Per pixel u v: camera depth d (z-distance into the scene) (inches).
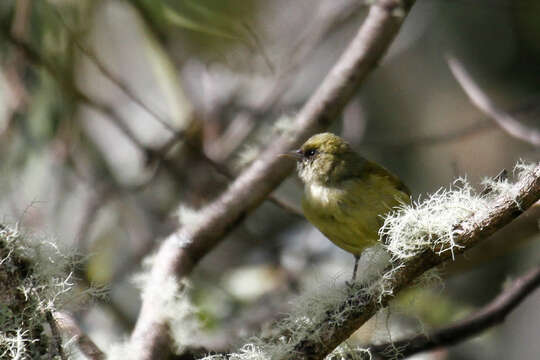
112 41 410.0
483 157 585.0
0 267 180.2
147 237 424.8
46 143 378.3
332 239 358.6
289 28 449.4
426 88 604.1
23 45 351.3
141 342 247.9
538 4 491.5
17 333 175.8
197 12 335.9
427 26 606.9
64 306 195.2
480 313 306.3
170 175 434.9
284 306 359.9
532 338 476.4
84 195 394.3
